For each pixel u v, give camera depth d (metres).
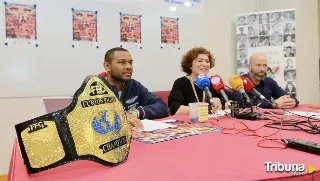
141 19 2.99
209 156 0.74
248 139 0.94
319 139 0.92
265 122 1.29
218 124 1.28
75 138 0.69
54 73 2.59
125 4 2.90
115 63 1.93
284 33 3.34
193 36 3.32
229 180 0.56
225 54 3.62
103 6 2.79
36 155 0.65
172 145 0.88
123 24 2.89
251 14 3.43
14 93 2.45
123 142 0.74
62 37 2.61
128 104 1.94
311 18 3.49
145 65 3.03
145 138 0.99
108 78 1.99
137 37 2.97
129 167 0.67
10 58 2.42
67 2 2.62
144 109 1.57
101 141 0.70
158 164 0.68
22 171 0.67
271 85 2.63
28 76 2.49
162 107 1.66
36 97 2.53
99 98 0.76
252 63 2.55
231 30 3.66
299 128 1.12
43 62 2.54
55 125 0.68
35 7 2.50
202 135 1.03
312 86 3.49
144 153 0.79
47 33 2.55
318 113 1.60
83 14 2.70
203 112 1.37
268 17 3.38
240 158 0.71
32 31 2.49
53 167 0.65
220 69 3.59
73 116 0.71
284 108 1.88
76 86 2.69
